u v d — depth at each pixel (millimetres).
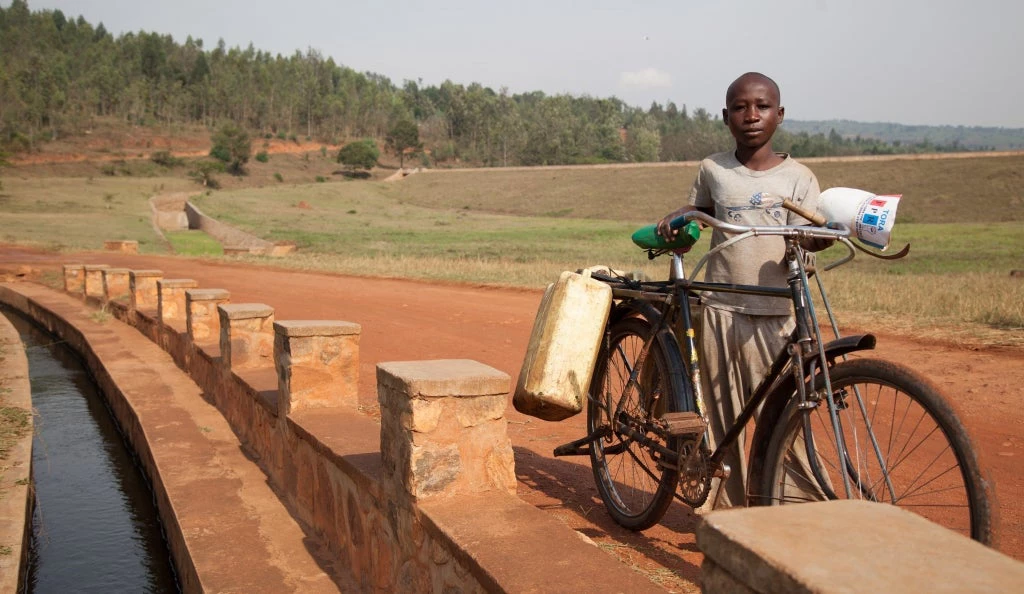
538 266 23516
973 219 69000
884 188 83938
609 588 2479
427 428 3287
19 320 18922
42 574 5254
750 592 1440
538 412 3680
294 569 4195
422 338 11266
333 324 5332
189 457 6238
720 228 3414
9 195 92625
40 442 8367
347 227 77188
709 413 3752
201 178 141875
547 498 4672
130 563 5395
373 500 3773
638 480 4820
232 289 19984
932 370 8000
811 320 3166
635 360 4301
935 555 1386
